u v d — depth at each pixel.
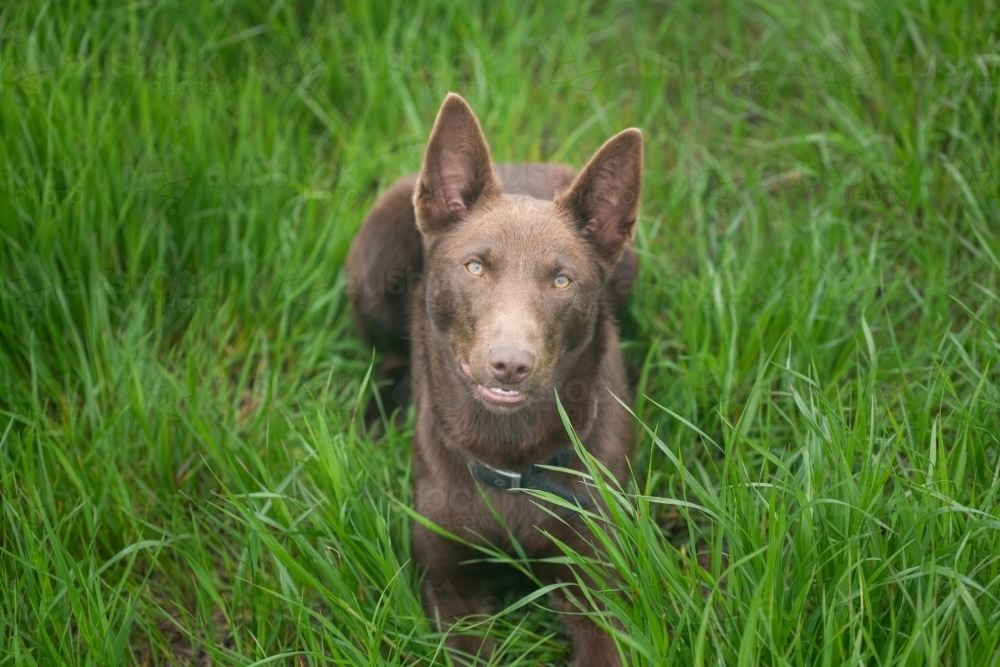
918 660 1.49
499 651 1.65
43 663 1.61
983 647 1.49
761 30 2.24
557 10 2.23
